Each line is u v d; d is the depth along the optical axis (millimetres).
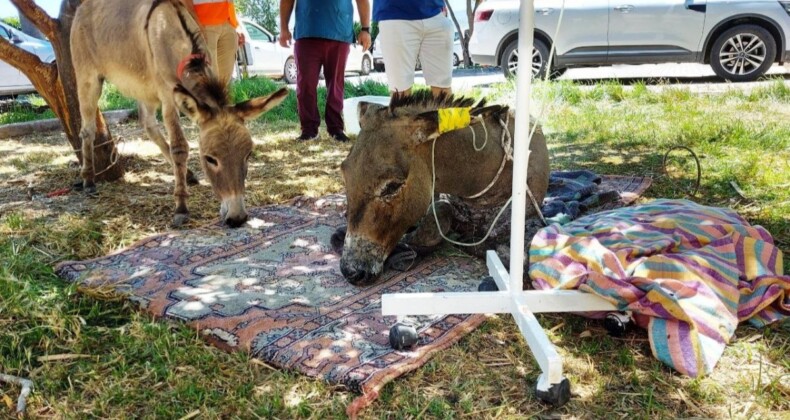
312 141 7547
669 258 2906
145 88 5020
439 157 3244
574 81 12750
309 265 3672
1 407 2416
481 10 12492
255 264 3693
